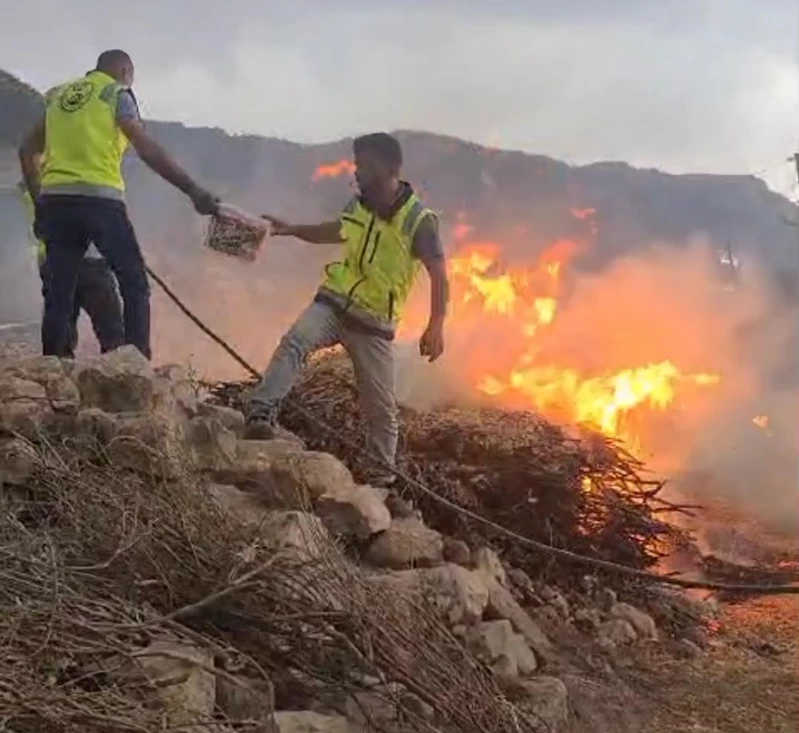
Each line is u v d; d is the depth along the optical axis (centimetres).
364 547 570
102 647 391
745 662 661
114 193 686
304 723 416
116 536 461
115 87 689
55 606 398
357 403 734
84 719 354
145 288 696
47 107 700
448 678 458
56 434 543
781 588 619
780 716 574
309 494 574
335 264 659
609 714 542
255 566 456
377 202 645
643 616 695
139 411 571
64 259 688
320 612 448
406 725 441
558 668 574
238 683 409
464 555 612
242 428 645
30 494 503
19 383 560
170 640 416
